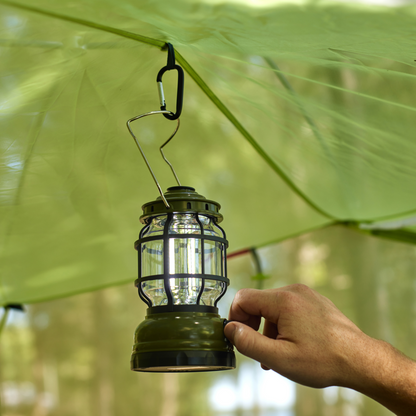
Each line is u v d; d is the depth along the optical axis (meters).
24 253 1.63
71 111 1.11
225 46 1.00
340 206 1.88
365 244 2.25
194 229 0.76
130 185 1.48
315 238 2.30
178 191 0.75
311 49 0.99
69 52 0.93
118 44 0.95
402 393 0.70
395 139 1.28
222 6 0.80
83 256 1.73
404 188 1.62
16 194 1.35
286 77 1.15
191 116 1.38
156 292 0.78
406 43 0.91
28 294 1.91
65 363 2.19
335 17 0.83
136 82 1.12
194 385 2.20
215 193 1.71
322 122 1.30
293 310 0.72
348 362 0.70
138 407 2.16
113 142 1.29
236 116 1.37
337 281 2.24
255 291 0.77
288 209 1.87
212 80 1.21
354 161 1.49
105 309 2.26
